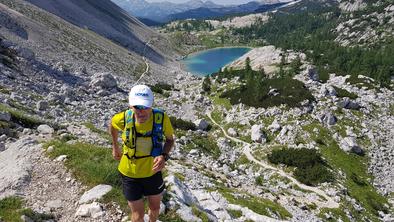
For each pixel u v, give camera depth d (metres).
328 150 79.12
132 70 157.25
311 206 53.41
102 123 53.34
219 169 59.78
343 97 100.06
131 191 7.96
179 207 13.36
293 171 70.56
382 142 83.62
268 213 36.72
